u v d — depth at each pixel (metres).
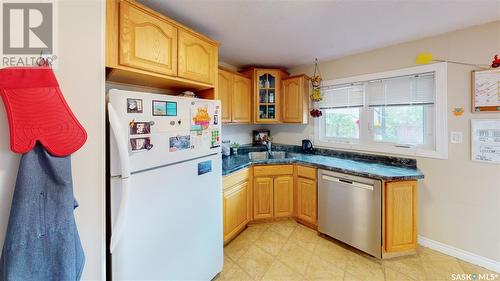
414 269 1.79
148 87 1.75
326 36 2.02
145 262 1.15
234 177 2.20
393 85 2.33
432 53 2.02
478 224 1.84
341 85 2.75
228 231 2.10
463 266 1.83
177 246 1.32
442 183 2.00
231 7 1.50
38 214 0.73
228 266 1.83
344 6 1.51
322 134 3.02
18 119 0.71
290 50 2.40
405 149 2.22
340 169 2.10
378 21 1.73
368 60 2.45
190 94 1.69
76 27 0.87
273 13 1.59
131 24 1.19
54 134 0.77
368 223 1.93
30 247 0.72
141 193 1.12
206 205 1.52
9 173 0.73
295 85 2.89
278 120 3.02
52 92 0.77
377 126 2.47
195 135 1.41
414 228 1.91
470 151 1.85
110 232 1.07
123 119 1.03
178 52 1.47
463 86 1.87
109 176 1.06
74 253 0.80
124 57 1.15
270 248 2.10
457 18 1.69
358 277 1.71
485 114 1.77
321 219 2.30
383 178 1.81
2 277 0.70
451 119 1.94
